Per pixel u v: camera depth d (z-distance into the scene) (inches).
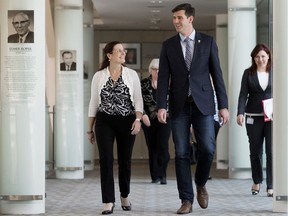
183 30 364.2
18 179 381.4
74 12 654.5
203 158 366.6
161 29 1010.7
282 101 379.2
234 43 639.8
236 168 635.5
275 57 380.8
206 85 364.2
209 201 438.3
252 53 454.0
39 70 382.3
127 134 374.0
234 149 636.7
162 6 786.8
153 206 415.2
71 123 655.8
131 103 371.2
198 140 364.8
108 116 369.4
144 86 556.7
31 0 381.7
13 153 381.7
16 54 381.7
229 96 640.4
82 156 655.8
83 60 724.0
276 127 380.8
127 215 371.9
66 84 656.4
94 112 376.5
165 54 367.2
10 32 381.4
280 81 379.6
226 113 365.1
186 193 370.9
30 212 381.7
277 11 379.9
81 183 592.4
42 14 382.6
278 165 382.0
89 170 757.3
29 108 382.3
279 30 379.2
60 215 375.2
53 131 659.4
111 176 373.7
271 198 456.8
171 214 374.3
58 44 655.8
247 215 371.9
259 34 703.7
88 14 763.4
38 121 382.9
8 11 381.1
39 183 382.6
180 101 362.6
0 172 382.6
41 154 383.2
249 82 451.8
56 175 655.1
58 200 453.4
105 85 369.7
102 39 1010.7
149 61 1015.0
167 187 546.6
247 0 639.8
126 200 392.5
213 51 366.3
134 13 845.2
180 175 369.1
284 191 382.0
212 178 641.0
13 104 382.0
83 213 383.9
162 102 364.8
